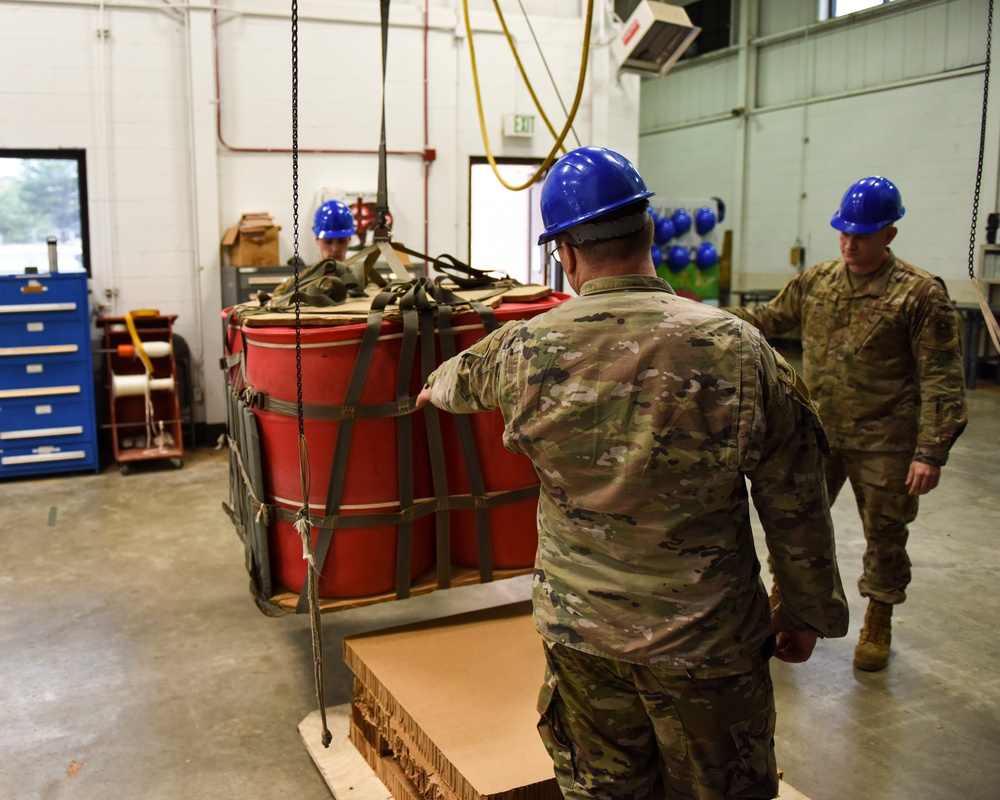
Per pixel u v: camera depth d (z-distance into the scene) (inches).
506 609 98.0
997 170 316.8
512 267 296.8
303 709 103.0
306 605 91.1
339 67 245.0
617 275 53.1
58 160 226.4
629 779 56.2
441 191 261.4
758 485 51.9
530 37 265.7
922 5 338.3
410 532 92.4
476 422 93.7
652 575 50.9
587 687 54.6
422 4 253.3
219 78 233.8
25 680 110.1
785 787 84.4
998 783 87.6
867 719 99.6
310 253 248.7
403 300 88.4
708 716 51.6
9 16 215.5
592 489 51.3
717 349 49.6
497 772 66.7
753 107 418.6
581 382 51.0
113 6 222.4
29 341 202.5
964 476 205.6
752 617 52.7
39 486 202.8
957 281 334.3
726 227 438.6
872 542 109.5
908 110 347.3
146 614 130.5
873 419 106.0
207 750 94.1
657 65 275.3
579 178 53.1
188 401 237.5
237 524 112.9
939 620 126.6
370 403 87.4
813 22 384.5
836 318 107.4
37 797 85.7
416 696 78.5
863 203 101.0
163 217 234.1
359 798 82.1
